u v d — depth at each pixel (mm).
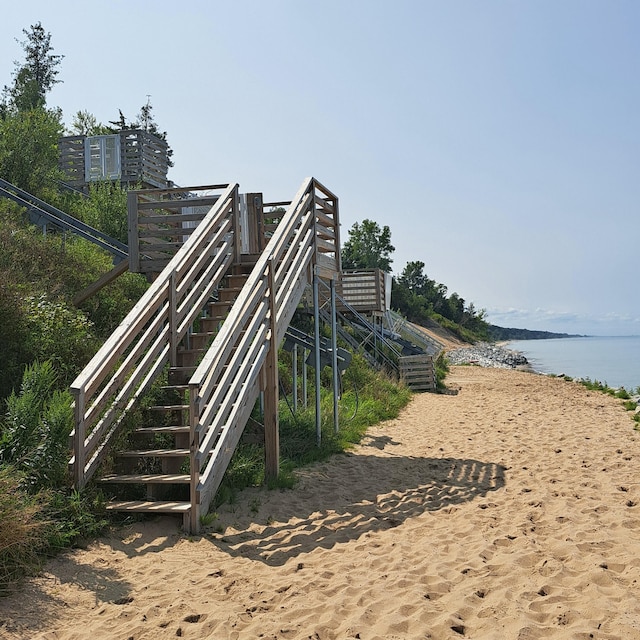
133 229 9773
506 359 49906
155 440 6953
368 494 7094
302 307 14906
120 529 5516
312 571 4645
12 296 7980
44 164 21078
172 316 7551
